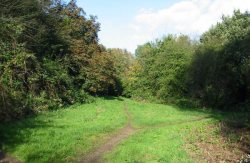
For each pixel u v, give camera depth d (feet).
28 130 65.87
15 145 56.13
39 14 106.11
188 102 139.85
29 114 85.92
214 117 103.81
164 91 151.02
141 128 81.20
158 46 168.66
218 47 138.21
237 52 124.98
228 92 126.93
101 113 97.50
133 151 54.90
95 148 58.95
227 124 83.30
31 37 100.01
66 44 121.39
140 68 164.45
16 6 93.66
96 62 131.85
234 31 176.76
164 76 153.07
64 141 60.13
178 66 151.02
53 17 115.85
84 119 84.58
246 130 76.43
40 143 57.88
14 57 88.69
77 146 58.08
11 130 64.75
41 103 93.71
